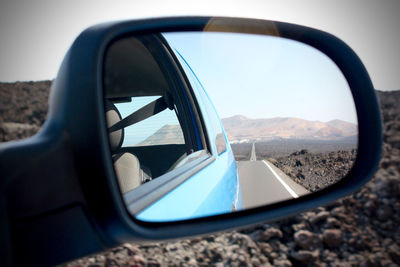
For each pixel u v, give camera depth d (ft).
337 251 10.46
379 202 13.20
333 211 12.94
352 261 9.82
